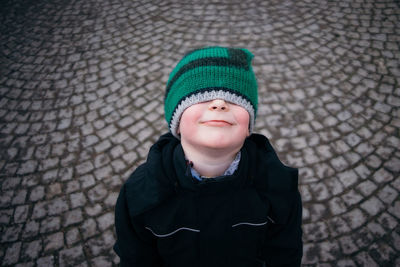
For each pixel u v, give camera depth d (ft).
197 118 2.53
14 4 19.86
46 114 12.38
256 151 3.34
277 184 3.29
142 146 10.94
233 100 2.54
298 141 10.66
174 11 17.56
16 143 11.43
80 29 17.01
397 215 8.68
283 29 15.52
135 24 16.89
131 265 3.82
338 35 14.80
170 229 3.28
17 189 10.05
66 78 13.92
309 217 8.80
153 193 3.14
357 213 8.80
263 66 13.47
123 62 14.42
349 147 10.35
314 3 17.13
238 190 3.18
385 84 12.25
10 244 8.78
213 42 15.07
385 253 8.03
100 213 9.30
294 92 12.25
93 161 10.64
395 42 14.05
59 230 9.00
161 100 12.41
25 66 14.85
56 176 10.32
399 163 9.80
